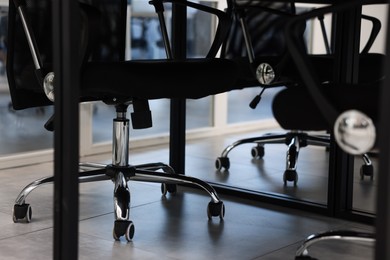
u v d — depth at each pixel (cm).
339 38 251
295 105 161
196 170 335
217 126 445
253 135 447
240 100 466
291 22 145
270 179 319
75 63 147
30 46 212
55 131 150
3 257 197
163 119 409
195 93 218
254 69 288
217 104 443
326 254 208
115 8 255
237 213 254
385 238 119
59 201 151
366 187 304
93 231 225
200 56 423
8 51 224
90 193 277
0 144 336
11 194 275
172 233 226
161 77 208
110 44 254
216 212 242
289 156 309
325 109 143
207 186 243
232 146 338
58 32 147
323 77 294
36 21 220
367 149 133
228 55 336
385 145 118
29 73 219
